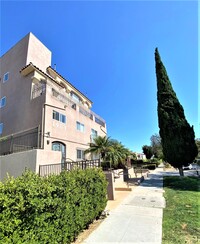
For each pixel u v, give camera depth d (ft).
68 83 74.38
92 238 13.83
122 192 31.04
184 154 45.34
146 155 160.15
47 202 10.07
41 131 44.78
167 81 50.72
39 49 67.46
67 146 53.26
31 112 50.52
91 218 16.16
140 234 14.12
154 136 159.33
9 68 67.87
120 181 40.37
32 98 53.06
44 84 51.21
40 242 9.55
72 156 55.01
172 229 14.62
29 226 9.05
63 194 12.01
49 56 73.20
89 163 31.78
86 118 68.69
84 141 63.57
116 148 53.11
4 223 7.95
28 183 9.93
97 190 17.81
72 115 58.70
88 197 15.88
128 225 16.12
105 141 54.08
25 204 8.87
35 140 44.57
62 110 53.52
